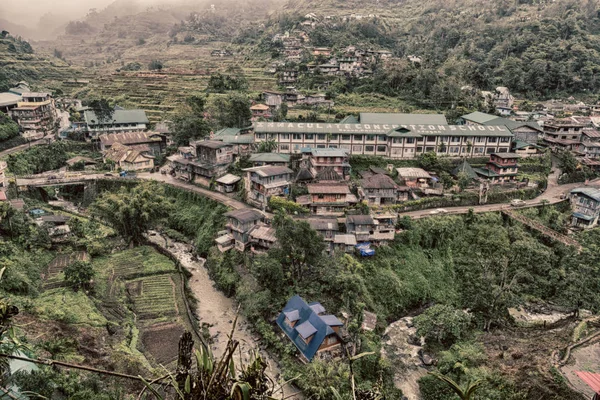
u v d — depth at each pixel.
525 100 133.88
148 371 36.84
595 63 141.38
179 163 83.31
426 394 41.00
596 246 60.88
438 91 116.25
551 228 70.81
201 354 7.96
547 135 102.69
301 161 81.56
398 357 47.03
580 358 37.34
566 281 55.16
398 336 50.97
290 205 66.56
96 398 26.83
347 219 60.97
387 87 122.56
